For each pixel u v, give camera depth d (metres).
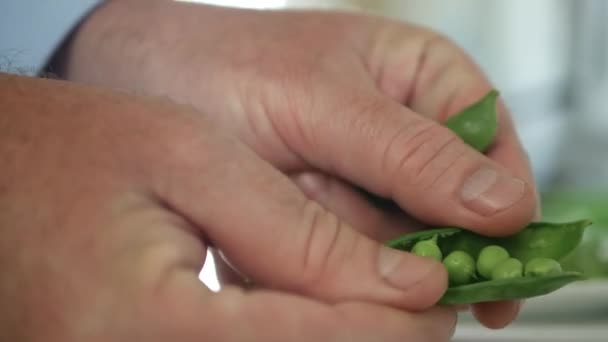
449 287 0.32
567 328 0.45
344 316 0.29
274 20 0.41
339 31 0.41
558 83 0.73
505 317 0.35
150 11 0.43
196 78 0.40
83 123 0.30
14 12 0.42
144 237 0.29
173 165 0.30
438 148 0.34
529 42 0.72
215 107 0.40
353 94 0.37
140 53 0.42
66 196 0.29
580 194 0.60
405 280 0.30
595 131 0.70
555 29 0.72
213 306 0.28
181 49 0.41
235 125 0.39
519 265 0.31
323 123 0.37
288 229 0.30
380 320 0.30
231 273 0.39
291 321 0.29
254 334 0.28
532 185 0.38
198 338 0.28
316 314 0.29
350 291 0.30
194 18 0.42
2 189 0.29
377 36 0.42
